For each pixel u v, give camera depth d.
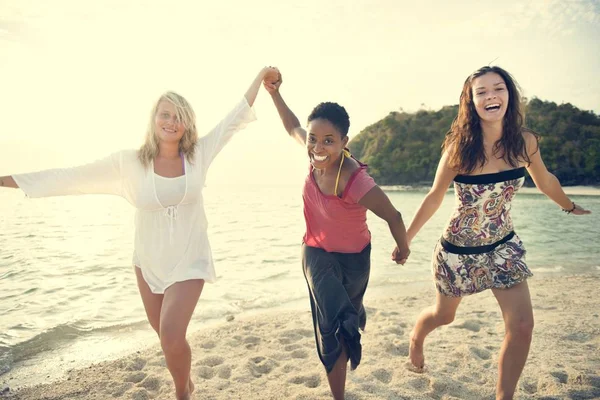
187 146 3.06
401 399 3.15
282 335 4.58
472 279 2.99
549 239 12.40
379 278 7.66
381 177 90.44
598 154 71.75
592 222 17.23
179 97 2.98
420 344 3.52
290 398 3.16
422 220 3.19
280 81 3.81
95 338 4.71
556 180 3.19
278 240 12.88
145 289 3.03
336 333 2.55
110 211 26.44
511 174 2.86
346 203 2.80
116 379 3.61
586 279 7.28
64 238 13.05
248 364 3.80
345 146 2.87
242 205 36.84
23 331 4.91
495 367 3.67
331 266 2.89
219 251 10.70
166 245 2.94
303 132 3.56
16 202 34.94
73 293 6.60
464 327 4.81
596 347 4.05
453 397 3.18
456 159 2.89
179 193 2.95
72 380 3.59
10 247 11.16
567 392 3.17
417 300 6.07
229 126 3.35
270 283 7.27
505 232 2.95
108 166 2.97
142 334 4.84
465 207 2.96
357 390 3.25
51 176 2.90
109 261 9.13
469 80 2.88
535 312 5.21
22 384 3.57
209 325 5.15
